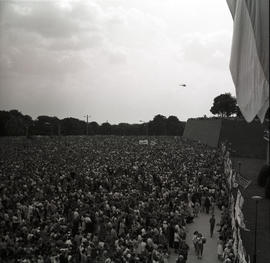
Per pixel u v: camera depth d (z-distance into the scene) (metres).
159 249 30.30
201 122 139.62
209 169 67.94
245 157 104.19
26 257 26.27
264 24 19.09
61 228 31.69
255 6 19.56
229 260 29.03
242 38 20.86
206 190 49.94
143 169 63.88
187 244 34.97
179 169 64.94
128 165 68.75
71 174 55.41
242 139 110.81
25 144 117.88
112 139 144.25
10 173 57.41
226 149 95.69
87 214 35.41
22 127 175.25
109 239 32.16
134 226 34.03
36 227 32.22
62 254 26.20
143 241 30.50
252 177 69.12
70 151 96.44
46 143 123.69
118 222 35.00
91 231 34.28
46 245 27.77
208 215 47.34
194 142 129.75
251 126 112.44
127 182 52.31
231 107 158.25
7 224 33.69
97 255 29.55
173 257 33.78
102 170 61.78
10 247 27.78
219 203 49.00
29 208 36.34
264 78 18.78
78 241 30.14
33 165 66.88
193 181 54.69
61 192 45.72
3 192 43.47
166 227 34.91
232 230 34.78
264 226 39.72
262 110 18.97
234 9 22.72
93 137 159.88
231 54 21.42
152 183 52.50
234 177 52.47
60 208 38.72
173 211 38.97
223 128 114.38
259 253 32.97
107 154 88.94
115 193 43.16
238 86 21.16
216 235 39.84
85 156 84.75
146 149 102.06
